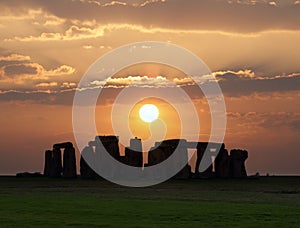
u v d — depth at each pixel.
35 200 73.56
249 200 82.94
